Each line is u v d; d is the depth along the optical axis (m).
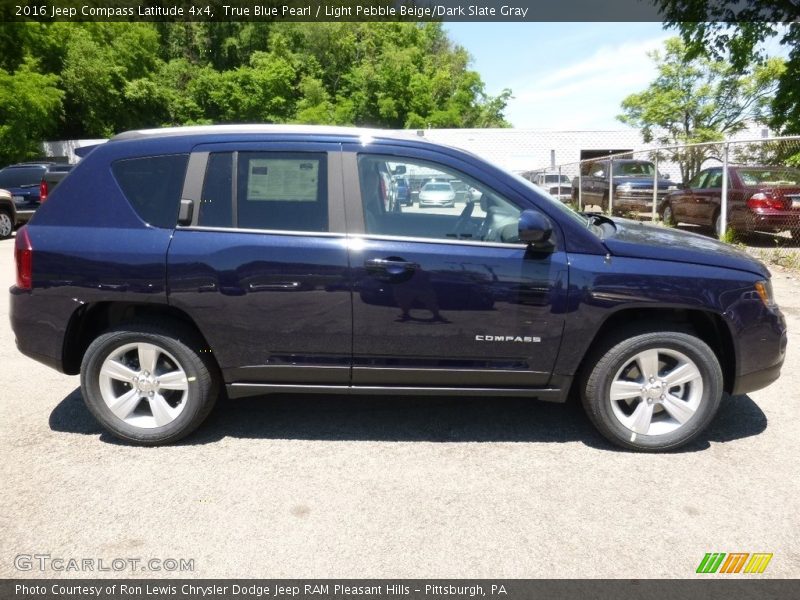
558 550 2.75
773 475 3.40
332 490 3.25
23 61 31.09
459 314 3.52
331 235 3.54
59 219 3.67
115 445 3.78
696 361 3.57
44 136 37.81
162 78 45.69
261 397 4.57
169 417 3.71
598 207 18.16
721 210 11.62
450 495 3.21
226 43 52.25
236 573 2.60
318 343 3.59
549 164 37.16
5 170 15.82
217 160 3.62
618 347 3.55
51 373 5.10
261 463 3.55
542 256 3.51
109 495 3.19
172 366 3.74
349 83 53.56
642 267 3.50
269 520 2.97
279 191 3.59
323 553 2.73
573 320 3.50
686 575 2.58
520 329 3.53
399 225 3.59
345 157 3.60
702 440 3.85
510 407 4.39
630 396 3.63
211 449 3.73
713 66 29.16
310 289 3.52
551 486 3.29
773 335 3.61
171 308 3.68
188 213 3.57
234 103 46.50
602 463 3.55
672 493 3.22
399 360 3.62
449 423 4.12
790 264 9.54
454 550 2.75
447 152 3.63
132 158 3.68
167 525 2.93
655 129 32.47
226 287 3.53
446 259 3.49
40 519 2.97
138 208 3.62
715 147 14.56
